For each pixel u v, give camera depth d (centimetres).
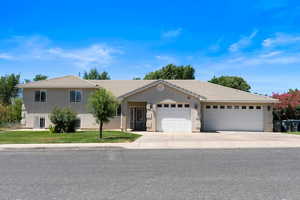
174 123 2381
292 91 3294
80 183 687
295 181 705
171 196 574
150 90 2403
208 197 567
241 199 555
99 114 1708
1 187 654
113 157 1115
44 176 768
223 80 5353
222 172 813
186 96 2380
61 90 2648
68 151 1324
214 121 2519
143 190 620
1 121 2803
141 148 1401
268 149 1373
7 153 1261
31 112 2645
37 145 1450
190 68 5244
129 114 2483
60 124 2112
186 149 1373
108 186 657
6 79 6038
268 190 620
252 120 2502
